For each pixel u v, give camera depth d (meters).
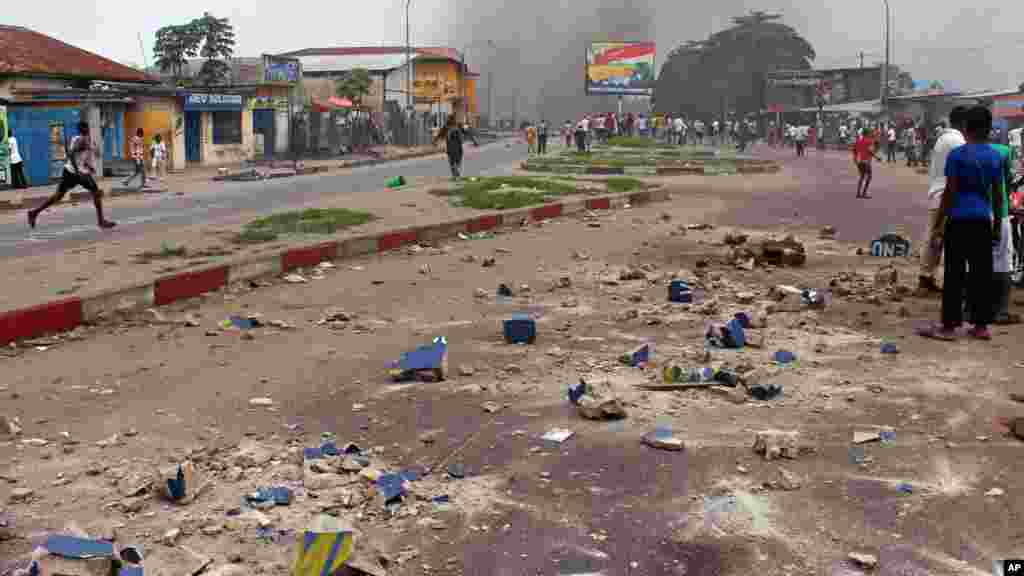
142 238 12.41
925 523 3.90
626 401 5.58
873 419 5.26
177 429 5.14
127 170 33.09
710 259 11.77
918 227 15.70
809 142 68.38
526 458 4.66
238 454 4.70
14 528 3.83
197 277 9.40
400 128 66.00
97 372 6.39
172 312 8.57
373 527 3.87
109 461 4.63
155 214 18.59
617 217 17.50
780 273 10.70
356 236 12.37
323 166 38.81
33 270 9.80
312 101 54.25
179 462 4.61
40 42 34.59
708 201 21.34
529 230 15.33
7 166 26.42
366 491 4.16
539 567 3.53
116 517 3.95
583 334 7.51
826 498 4.16
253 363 6.62
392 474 4.36
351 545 3.39
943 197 7.20
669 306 8.66
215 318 8.26
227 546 3.68
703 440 4.91
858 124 64.50
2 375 6.32
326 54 83.31
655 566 3.54
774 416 5.32
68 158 15.34
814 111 79.75
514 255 12.30
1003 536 3.78
